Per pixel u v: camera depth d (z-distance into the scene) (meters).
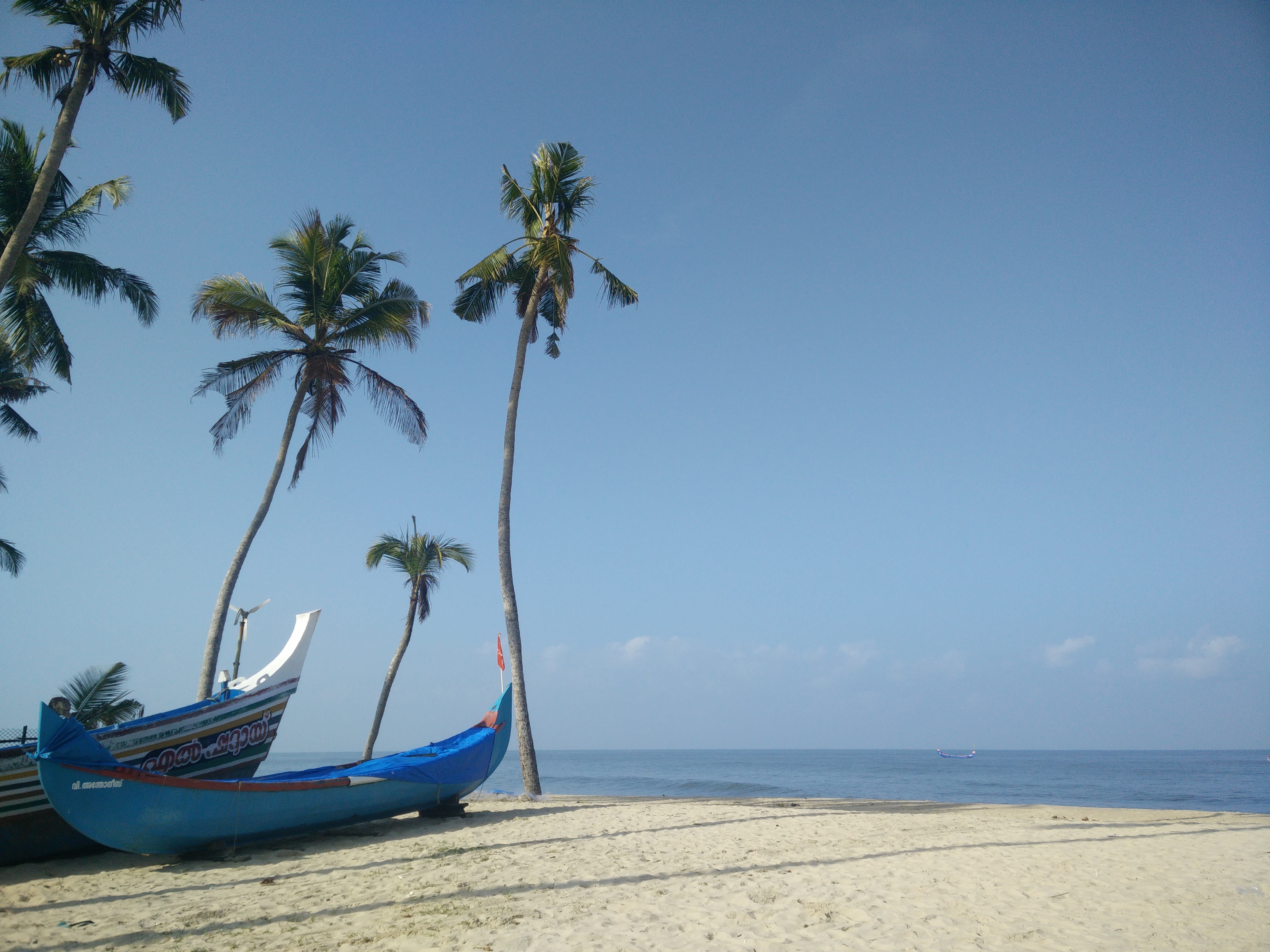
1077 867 9.76
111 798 9.78
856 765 118.31
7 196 17.22
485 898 8.08
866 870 9.60
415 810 14.46
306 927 7.04
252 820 11.18
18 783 10.17
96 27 12.56
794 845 11.73
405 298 20.42
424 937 6.54
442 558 30.66
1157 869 9.57
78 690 19.12
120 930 7.02
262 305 19.58
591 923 6.98
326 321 20.27
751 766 123.69
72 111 12.22
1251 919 7.07
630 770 104.62
